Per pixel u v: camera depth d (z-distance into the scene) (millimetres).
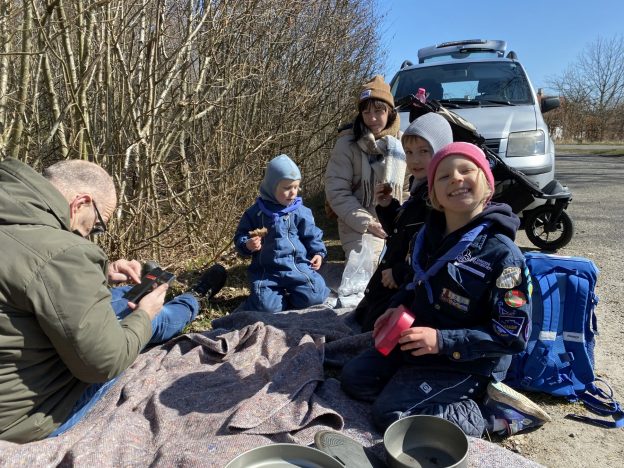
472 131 3150
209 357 2670
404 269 2656
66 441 1896
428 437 1911
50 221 1729
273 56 5355
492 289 2035
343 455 1785
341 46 6715
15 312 1660
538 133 4621
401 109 5113
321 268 4410
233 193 4793
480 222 2096
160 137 4184
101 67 3809
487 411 2199
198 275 4211
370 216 3746
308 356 2518
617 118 36500
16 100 3375
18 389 1736
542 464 2047
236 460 1629
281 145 5625
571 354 2434
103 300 1776
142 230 4094
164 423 2098
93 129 3975
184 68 4027
